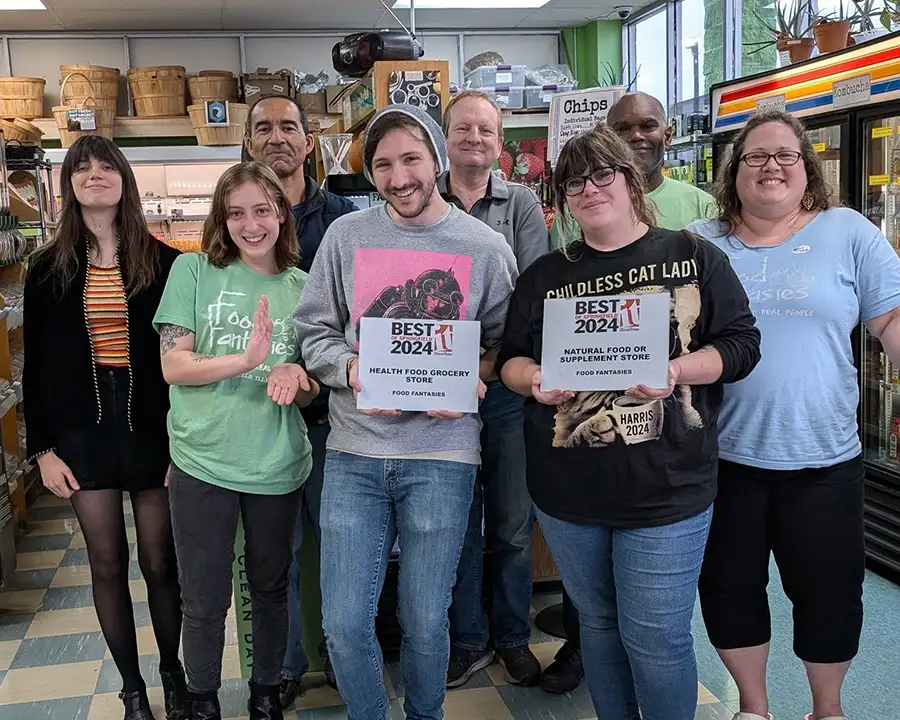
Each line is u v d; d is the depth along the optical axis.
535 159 3.83
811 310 1.86
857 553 1.96
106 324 2.13
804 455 1.90
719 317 1.70
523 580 2.56
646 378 1.65
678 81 8.27
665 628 1.69
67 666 2.77
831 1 5.04
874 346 3.79
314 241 2.44
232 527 2.03
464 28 8.90
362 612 1.82
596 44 8.93
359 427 1.87
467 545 2.52
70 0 6.84
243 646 2.55
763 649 2.07
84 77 6.61
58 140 7.15
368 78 3.23
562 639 2.82
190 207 6.56
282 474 2.02
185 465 1.99
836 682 2.03
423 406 1.82
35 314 2.13
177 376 1.95
